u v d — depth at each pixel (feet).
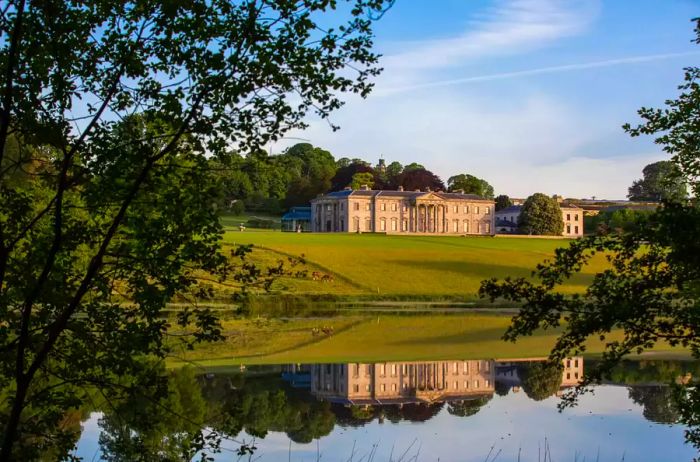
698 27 39.91
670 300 29.48
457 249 357.20
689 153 44.50
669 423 70.03
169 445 44.86
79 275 30.35
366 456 58.49
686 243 27.45
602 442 62.85
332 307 215.72
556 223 570.87
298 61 27.17
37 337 29.01
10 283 27.96
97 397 64.34
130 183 28.30
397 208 564.30
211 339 30.78
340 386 88.79
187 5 26.71
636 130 45.24
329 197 569.64
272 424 67.77
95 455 48.85
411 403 79.92
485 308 219.61
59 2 27.27
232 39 27.30
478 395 84.28
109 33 28.12
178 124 27.86
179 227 28.04
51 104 28.27
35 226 31.86
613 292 29.66
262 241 342.44
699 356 32.04
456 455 59.47
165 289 28.25
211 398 75.46
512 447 62.13
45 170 30.45
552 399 82.12
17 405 26.50
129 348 28.73
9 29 26.81
